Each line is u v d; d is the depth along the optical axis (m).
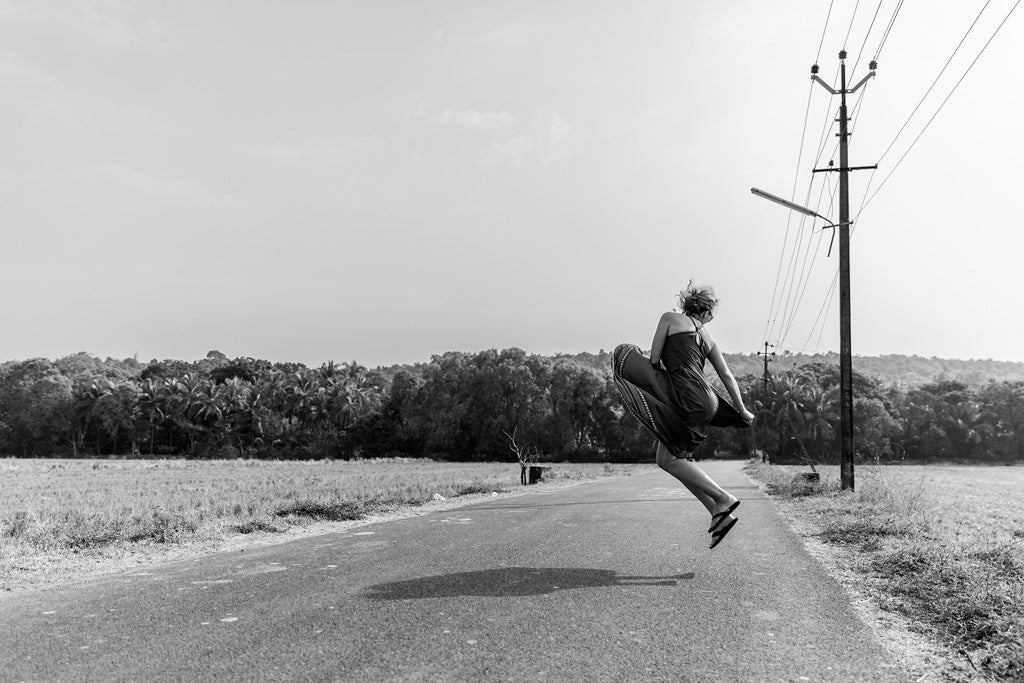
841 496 15.90
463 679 3.57
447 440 80.38
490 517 11.34
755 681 3.61
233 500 17.50
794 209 20.06
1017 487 28.59
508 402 81.12
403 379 91.12
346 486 24.64
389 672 3.67
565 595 5.35
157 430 90.69
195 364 125.56
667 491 17.80
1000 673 3.78
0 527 9.99
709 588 5.68
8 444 90.88
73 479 34.47
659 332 5.61
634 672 3.70
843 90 19.95
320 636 4.29
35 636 4.36
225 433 87.94
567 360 88.00
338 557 7.20
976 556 7.42
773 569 6.61
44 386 90.12
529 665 3.78
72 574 6.98
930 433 87.81
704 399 5.54
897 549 7.95
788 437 80.31
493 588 5.59
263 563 6.93
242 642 4.18
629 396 5.64
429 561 6.86
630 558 7.00
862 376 94.12
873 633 4.57
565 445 81.88
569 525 9.84
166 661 3.84
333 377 109.00
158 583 6.01
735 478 29.97
